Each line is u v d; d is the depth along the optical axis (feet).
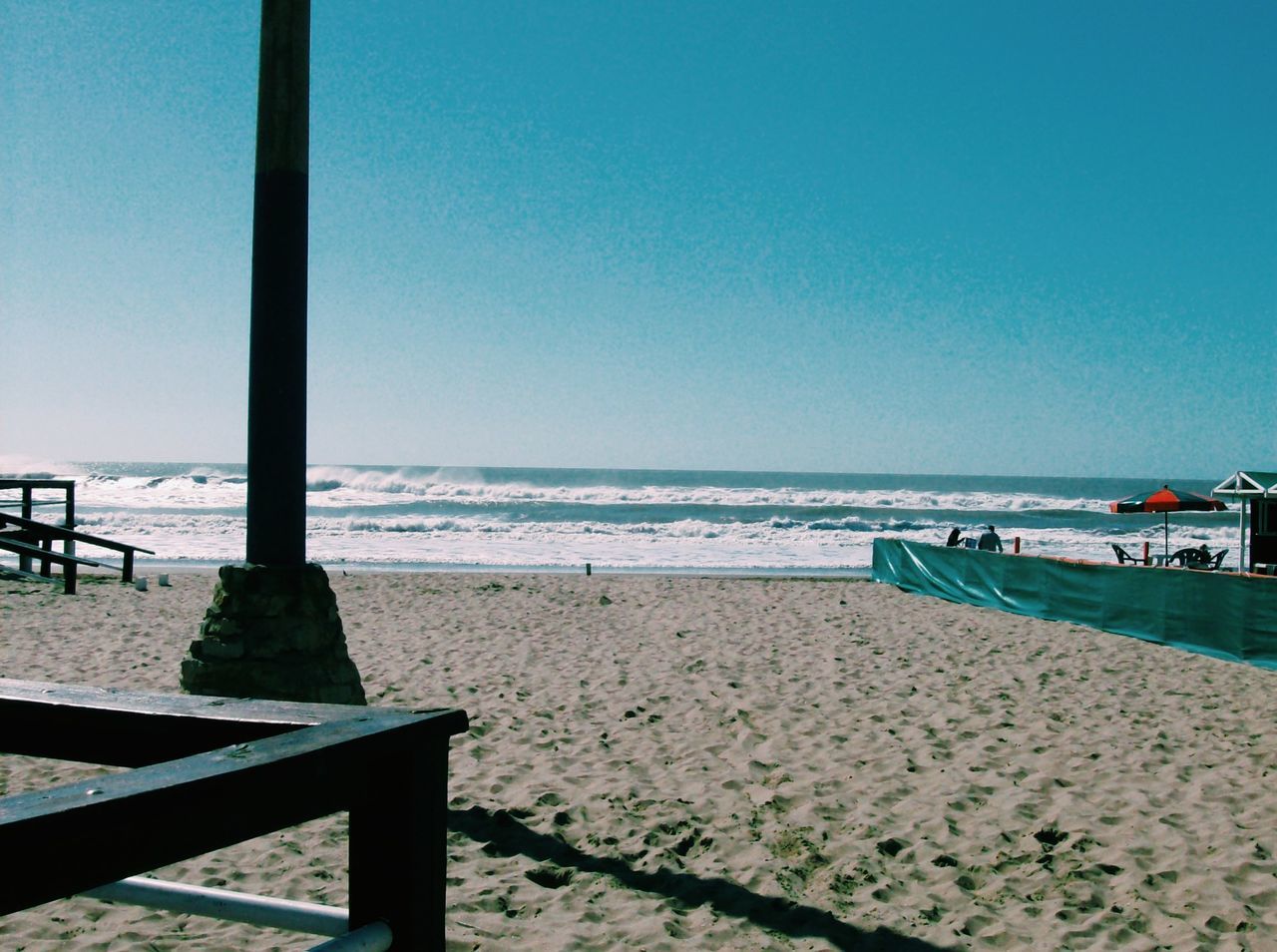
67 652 34.22
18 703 5.96
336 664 21.80
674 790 20.15
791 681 31.09
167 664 32.01
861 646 38.29
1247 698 29.68
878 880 15.81
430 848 5.39
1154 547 110.93
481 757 22.25
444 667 32.78
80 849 3.76
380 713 5.59
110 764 5.88
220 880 15.05
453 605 49.62
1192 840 17.34
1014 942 13.76
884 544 65.00
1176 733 25.03
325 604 21.98
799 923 14.30
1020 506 208.03
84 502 181.57
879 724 25.59
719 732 24.72
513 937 13.57
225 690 20.94
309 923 6.05
